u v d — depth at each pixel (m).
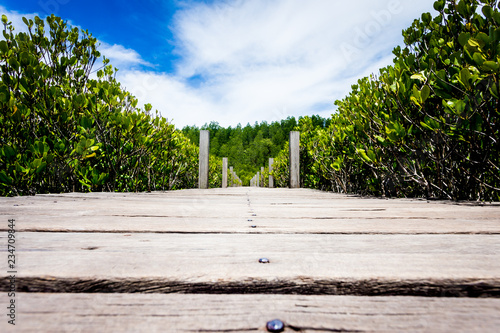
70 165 3.20
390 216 1.59
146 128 3.90
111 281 0.62
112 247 0.89
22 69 2.97
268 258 0.79
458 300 0.57
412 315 0.52
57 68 3.70
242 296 0.59
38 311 0.51
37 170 2.69
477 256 0.81
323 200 2.76
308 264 0.74
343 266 0.72
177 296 0.59
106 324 0.48
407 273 0.66
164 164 5.31
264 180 16.72
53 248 0.86
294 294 0.64
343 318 0.51
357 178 4.48
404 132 2.63
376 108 3.27
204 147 6.04
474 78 1.99
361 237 1.07
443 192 2.91
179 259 0.77
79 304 0.54
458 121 2.26
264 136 71.31
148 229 1.18
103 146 3.60
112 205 1.99
